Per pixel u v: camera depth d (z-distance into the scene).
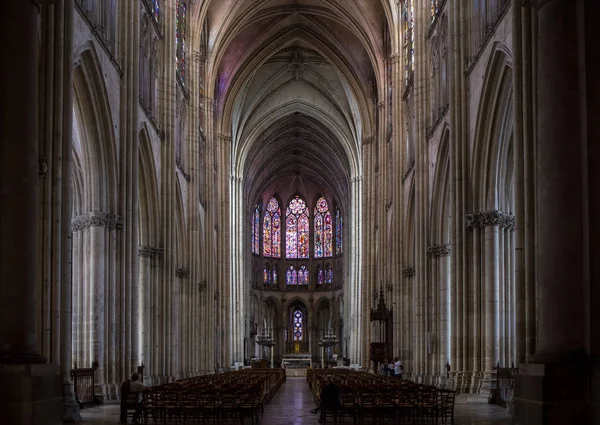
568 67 12.42
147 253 35.44
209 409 19.48
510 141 27.17
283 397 37.19
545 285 12.33
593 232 11.95
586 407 11.78
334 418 20.48
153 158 35.38
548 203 12.36
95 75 25.36
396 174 48.12
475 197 28.14
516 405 12.91
